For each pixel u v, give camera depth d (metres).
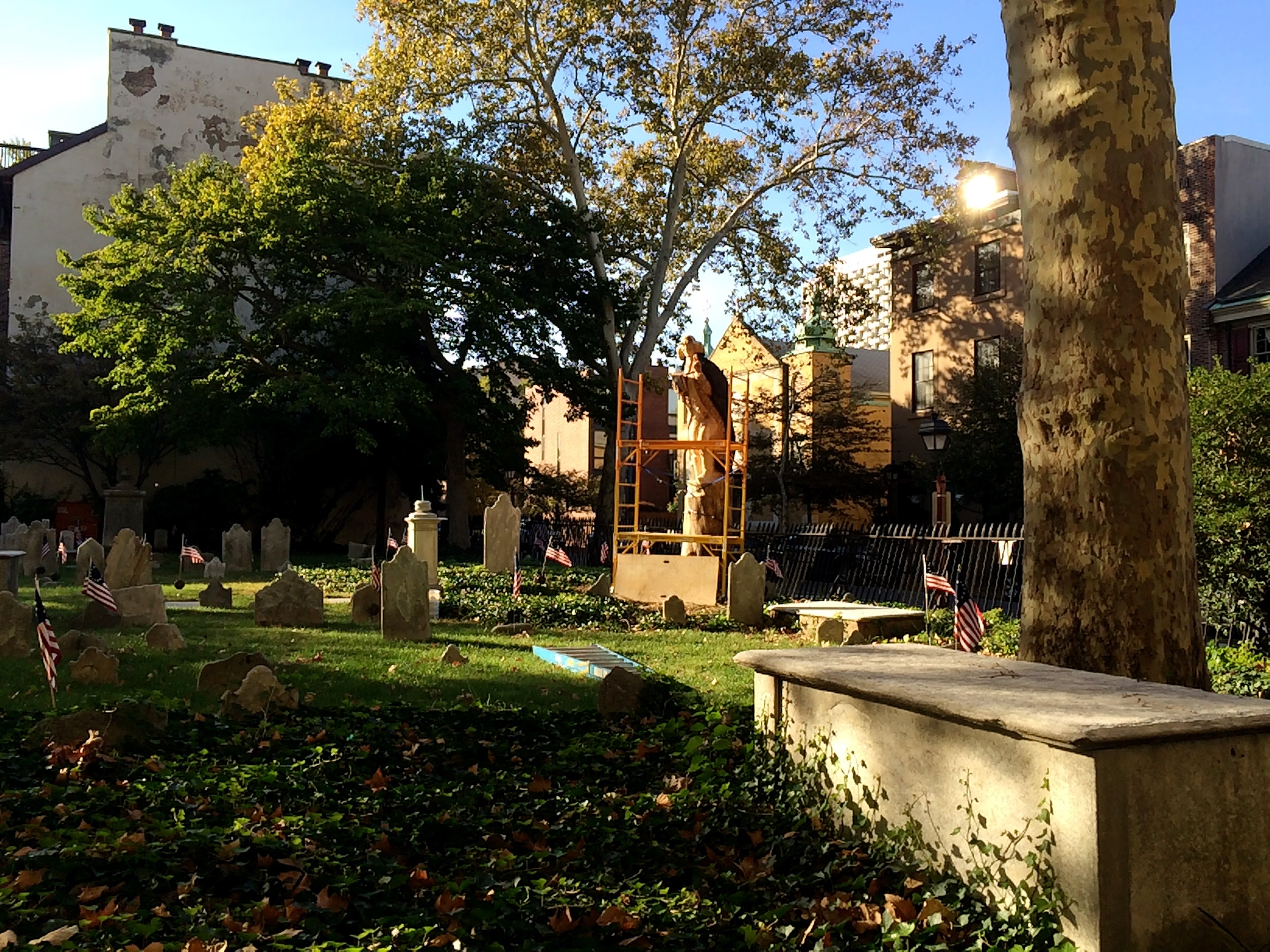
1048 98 6.91
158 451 43.31
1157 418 6.53
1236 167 30.36
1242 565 13.10
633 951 4.43
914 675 5.48
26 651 12.12
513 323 35.94
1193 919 4.11
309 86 48.53
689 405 22.52
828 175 36.72
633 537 22.11
